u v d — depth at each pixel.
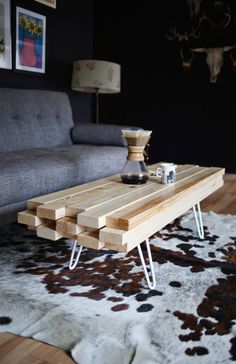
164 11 4.46
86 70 3.74
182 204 1.68
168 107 4.64
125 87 4.83
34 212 1.39
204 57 4.35
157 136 4.77
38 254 1.89
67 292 1.50
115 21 4.71
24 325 1.28
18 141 2.80
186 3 4.33
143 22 4.58
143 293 1.51
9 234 2.18
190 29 4.36
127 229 1.23
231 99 4.30
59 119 3.28
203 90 4.43
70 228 1.29
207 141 4.51
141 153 1.77
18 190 1.96
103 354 1.14
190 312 1.38
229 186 3.78
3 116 2.72
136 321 1.31
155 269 1.74
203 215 2.69
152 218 1.39
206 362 1.11
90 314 1.35
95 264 1.79
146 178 1.79
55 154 2.57
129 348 1.16
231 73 4.25
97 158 2.65
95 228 1.26
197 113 4.51
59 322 1.29
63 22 4.05
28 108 2.96
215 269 1.77
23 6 3.40
